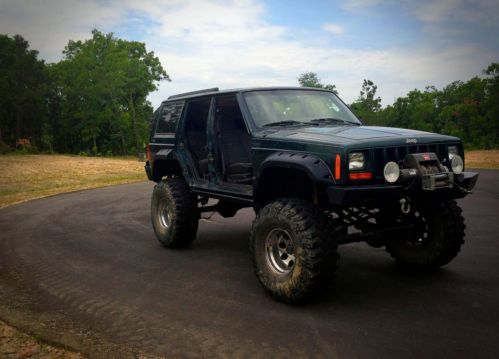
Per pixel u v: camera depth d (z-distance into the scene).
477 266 5.25
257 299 4.34
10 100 75.12
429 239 4.93
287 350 3.28
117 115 70.88
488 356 3.12
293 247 4.05
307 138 4.27
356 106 66.12
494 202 9.97
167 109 6.79
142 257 5.97
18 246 6.71
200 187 5.75
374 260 5.59
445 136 4.48
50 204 11.48
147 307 4.17
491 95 62.75
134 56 74.81
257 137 4.78
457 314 3.86
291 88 5.57
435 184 3.98
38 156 51.19
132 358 3.21
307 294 3.98
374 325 3.67
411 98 78.50
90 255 6.11
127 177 20.45
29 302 4.34
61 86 76.88
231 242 6.77
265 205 4.59
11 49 79.94
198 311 4.05
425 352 3.19
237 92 5.25
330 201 3.90
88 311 4.09
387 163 3.94
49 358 3.23
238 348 3.33
